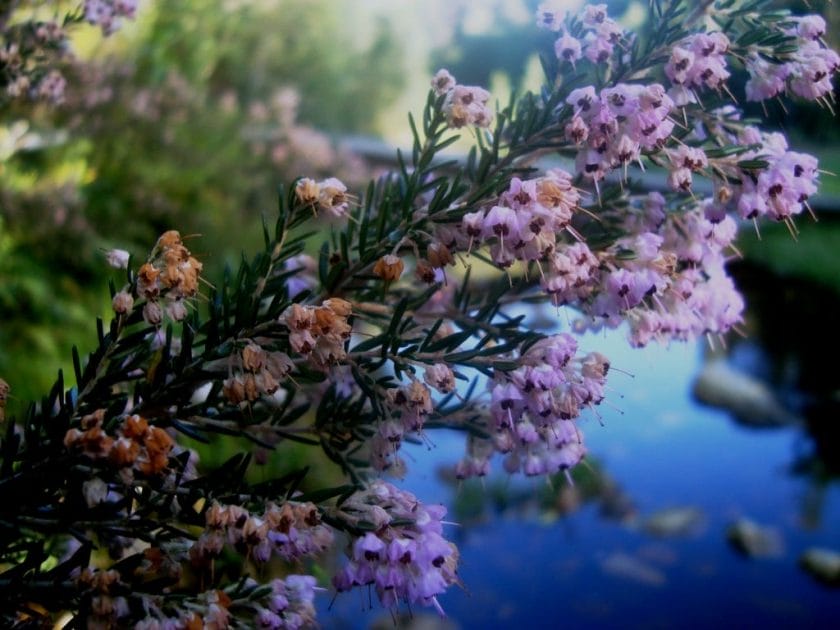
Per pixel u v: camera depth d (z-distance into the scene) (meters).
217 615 0.19
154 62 1.08
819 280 1.58
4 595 0.20
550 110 0.24
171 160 0.96
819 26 0.23
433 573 0.21
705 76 0.23
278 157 1.14
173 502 0.21
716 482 1.06
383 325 0.24
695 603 0.83
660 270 0.23
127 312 0.21
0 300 0.67
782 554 0.92
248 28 1.65
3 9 0.32
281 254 0.23
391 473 0.24
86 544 0.20
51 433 0.21
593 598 0.83
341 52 2.08
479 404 0.24
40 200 0.73
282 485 0.21
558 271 0.22
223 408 0.23
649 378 1.35
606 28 0.24
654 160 0.23
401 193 0.25
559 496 0.97
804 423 1.23
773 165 0.23
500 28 2.48
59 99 0.33
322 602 0.69
